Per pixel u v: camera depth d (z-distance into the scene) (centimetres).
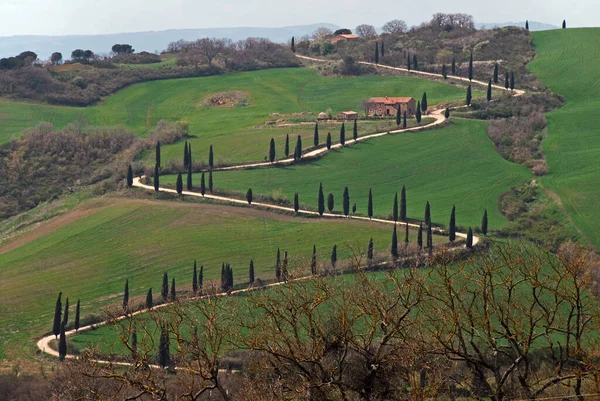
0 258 16725
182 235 16938
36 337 12488
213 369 4416
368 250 13700
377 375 4534
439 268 4931
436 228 16838
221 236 16725
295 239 16325
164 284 13562
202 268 13788
